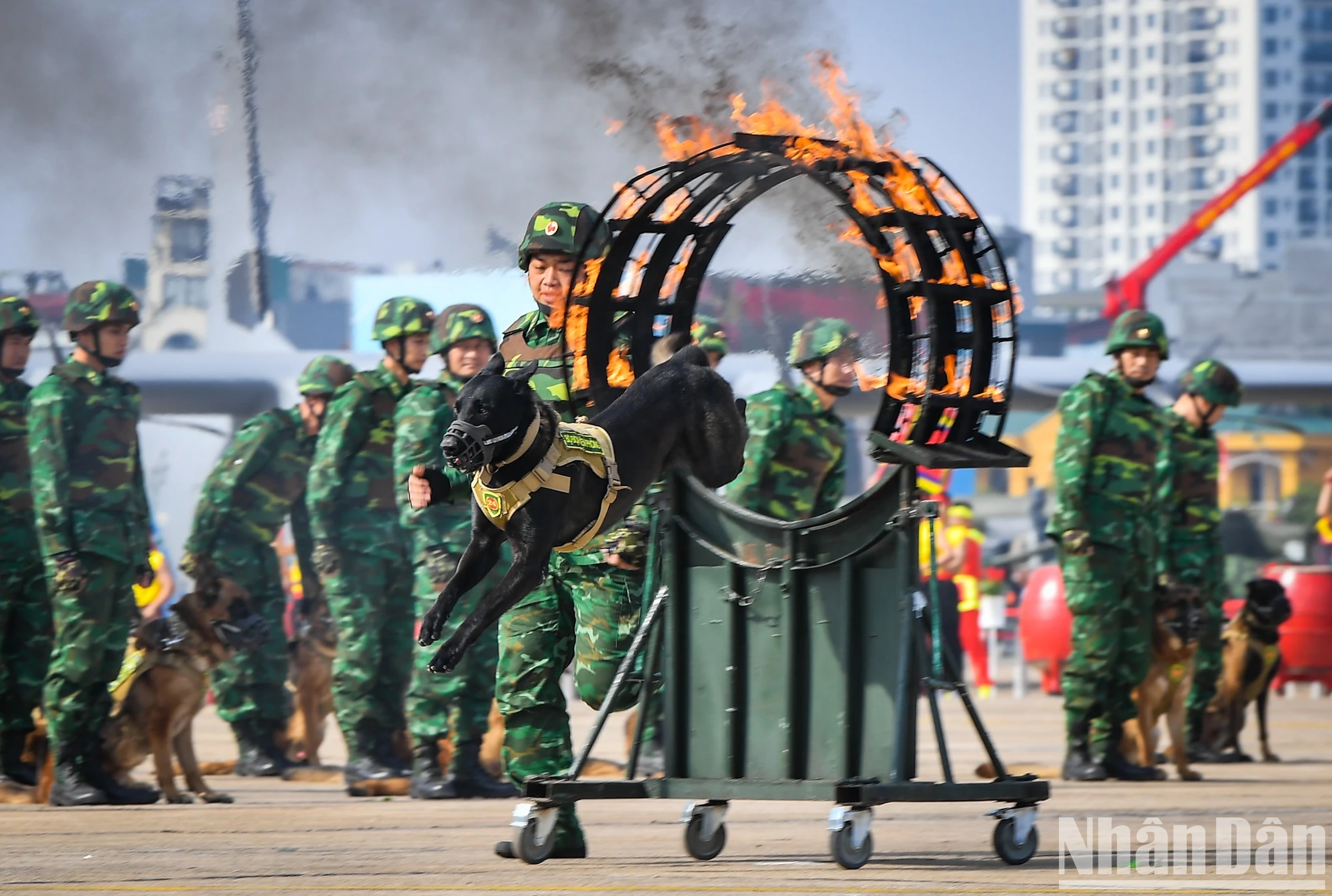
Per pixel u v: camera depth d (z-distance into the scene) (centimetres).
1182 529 4134
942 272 2069
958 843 2417
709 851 2203
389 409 3516
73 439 3158
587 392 2223
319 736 3991
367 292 6875
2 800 3278
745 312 4269
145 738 3200
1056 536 3562
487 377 1836
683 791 2120
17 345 3441
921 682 2055
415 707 3256
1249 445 13288
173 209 6356
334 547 3434
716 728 2181
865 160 2053
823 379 3288
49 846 2405
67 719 3156
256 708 3891
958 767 3912
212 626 3231
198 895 1873
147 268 6444
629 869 2092
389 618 3516
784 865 2142
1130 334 3550
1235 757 4203
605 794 2106
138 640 3216
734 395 2142
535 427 1847
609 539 2166
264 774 3900
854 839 2058
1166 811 2853
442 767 3291
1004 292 2077
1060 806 2944
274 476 3891
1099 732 3625
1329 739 4938
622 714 5747
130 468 3247
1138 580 3578
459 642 1839
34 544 3406
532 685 2156
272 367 7231
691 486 2189
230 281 6650
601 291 2238
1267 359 19938
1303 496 13088
